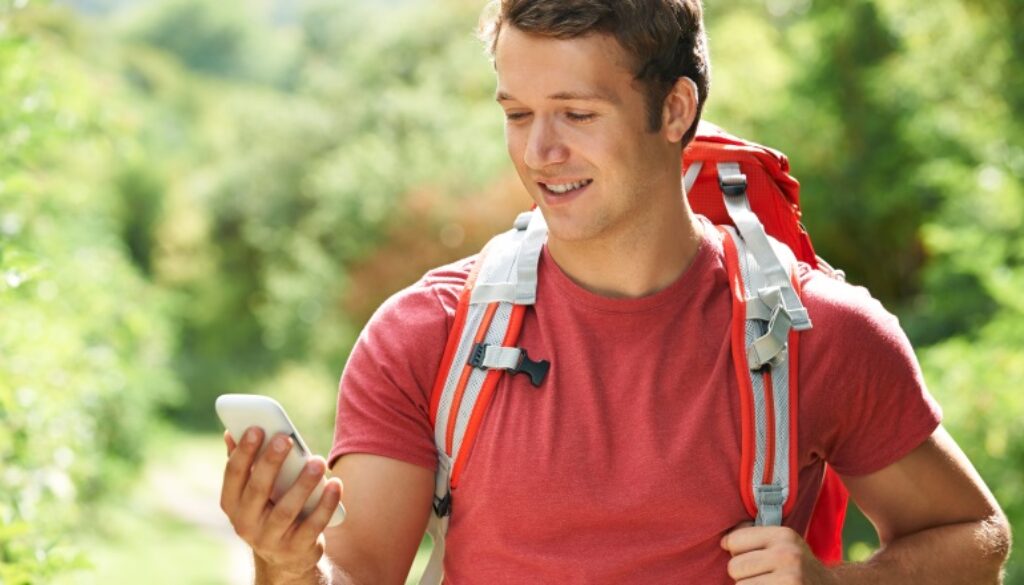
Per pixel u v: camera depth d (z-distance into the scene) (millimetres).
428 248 22828
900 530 2240
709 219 2385
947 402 7508
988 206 8852
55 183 7910
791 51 16906
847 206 15773
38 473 5082
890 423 2189
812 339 2156
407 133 27656
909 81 13125
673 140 2119
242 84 78250
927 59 12344
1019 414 7215
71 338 6668
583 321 2141
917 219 15969
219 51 78938
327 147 32562
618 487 2078
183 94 58469
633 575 2082
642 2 2020
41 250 7578
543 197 2068
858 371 2158
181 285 39219
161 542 17078
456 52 30812
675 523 2088
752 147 2383
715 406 2109
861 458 2213
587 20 1986
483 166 23906
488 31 2152
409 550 2174
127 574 13555
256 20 81062
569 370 2123
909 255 16562
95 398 8109
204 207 38812
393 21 33156
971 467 2262
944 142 11750
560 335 2145
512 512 2088
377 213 24016
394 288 23328
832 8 15703
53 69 6273
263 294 39000
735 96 16328
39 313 5941
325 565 2035
